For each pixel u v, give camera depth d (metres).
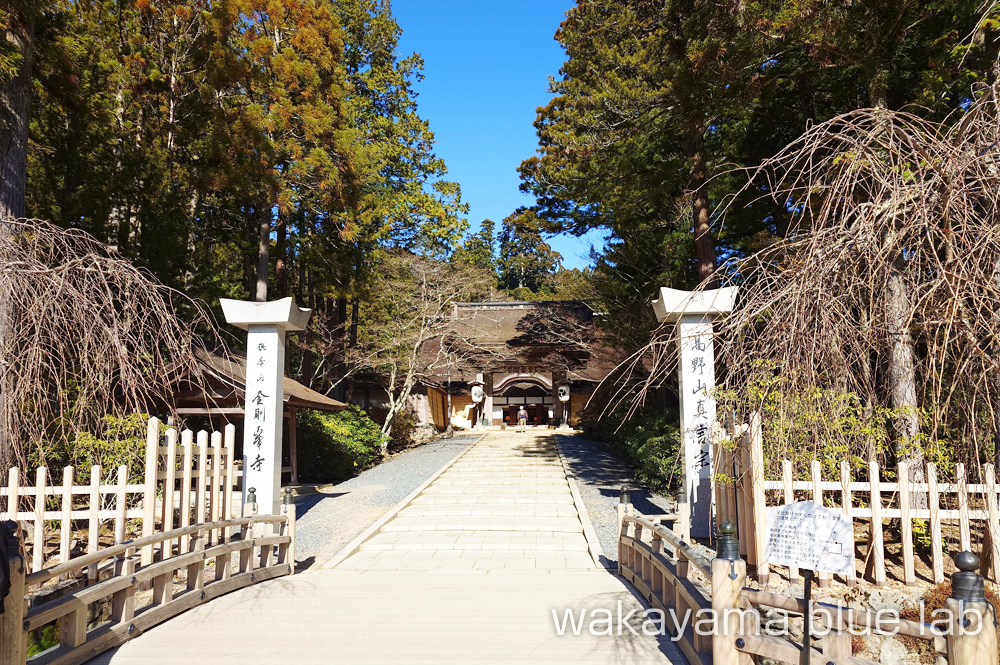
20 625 3.42
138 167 12.30
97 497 6.06
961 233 2.89
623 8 13.06
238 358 14.60
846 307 3.40
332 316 23.67
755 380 3.98
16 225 5.68
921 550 6.50
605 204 14.99
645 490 13.43
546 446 21.84
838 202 3.33
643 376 16.30
